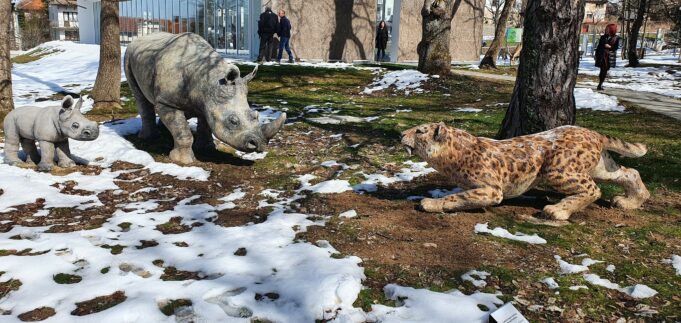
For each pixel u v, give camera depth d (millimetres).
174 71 7160
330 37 24016
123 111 11672
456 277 3980
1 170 6820
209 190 6430
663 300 3652
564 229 4934
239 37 24688
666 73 21516
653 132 8641
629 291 3785
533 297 3693
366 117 10961
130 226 5102
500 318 3219
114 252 4445
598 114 10484
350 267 4066
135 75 7926
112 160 7746
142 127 8820
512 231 4875
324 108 12227
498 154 5262
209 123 6867
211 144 8398
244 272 4047
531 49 6492
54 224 5141
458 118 10406
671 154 7328
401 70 17922
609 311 3520
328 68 18766
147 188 6488
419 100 13609
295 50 23172
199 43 7367
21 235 4773
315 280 3818
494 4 54406
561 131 5414
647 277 3998
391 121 10312
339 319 3357
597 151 5250
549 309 3523
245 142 6660
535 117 6531
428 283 3893
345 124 10297
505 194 5434
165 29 30688
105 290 3730
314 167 7422
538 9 6348
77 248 4387
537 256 4355
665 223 5105
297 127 10086
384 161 7629
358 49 25094
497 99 13242
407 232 4859
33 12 56938
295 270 4055
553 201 5730
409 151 5395
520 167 5246
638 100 12570
